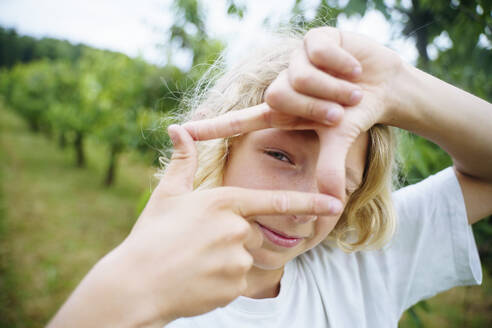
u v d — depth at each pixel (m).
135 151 2.14
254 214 0.18
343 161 0.18
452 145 0.27
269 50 0.31
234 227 0.17
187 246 0.17
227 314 0.28
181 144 0.19
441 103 0.24
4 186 3.08
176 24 1.23
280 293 0.30
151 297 0.16
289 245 0.26
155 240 0.17
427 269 0.34
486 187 0.32
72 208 2.62
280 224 0.25
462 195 0.33
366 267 0.35
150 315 0.16
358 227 0.34
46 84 5.33
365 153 0.27
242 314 0.28
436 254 0.34
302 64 0.18
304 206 0.17
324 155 0.18
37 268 1.57
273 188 0.24
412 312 0.51
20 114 7.27
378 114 0.21
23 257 1.68
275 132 0.24
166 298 0.16
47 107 5.23
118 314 0.16
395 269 0.35
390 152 0.30
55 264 1.63
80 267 1.63
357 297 0.33
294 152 0.23
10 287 1.37
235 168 0.26
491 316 1.00
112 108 2.73
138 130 1.77
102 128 3.04
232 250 0.17
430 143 0.51
